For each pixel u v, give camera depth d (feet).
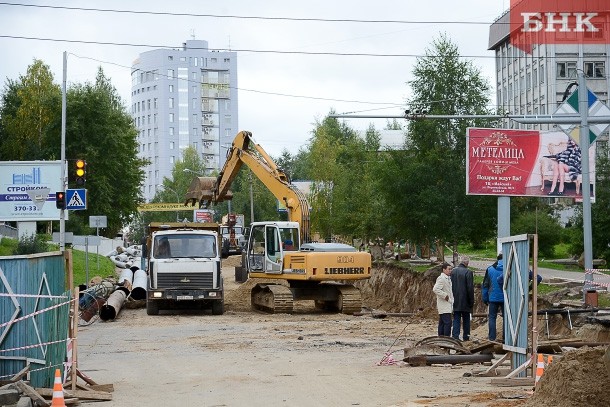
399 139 380.37
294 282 123.44
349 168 251.39
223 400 45.75
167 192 510.17
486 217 158.30
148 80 625.41
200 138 626.23
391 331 90.58
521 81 320.09
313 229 254.47
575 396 37.91
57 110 270.26
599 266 167.53
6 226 219.82
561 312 73.26
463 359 59.93
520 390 46.24
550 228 193.16
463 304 75.25
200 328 97.66
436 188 157.38
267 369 59.88
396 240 208.44
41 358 46.65
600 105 102.94
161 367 62.80
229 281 200.03
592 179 136.36
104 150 271.90
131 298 133.18
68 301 49.98
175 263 115.44
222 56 636.07
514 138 135.13
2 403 40.50
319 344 77.92
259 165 134.41
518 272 51.24
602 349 39.88
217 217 367.45
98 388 49.88
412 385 49.96
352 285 123.13
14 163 179.73
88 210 266.36
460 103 163.63
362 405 42.68
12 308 46.78
